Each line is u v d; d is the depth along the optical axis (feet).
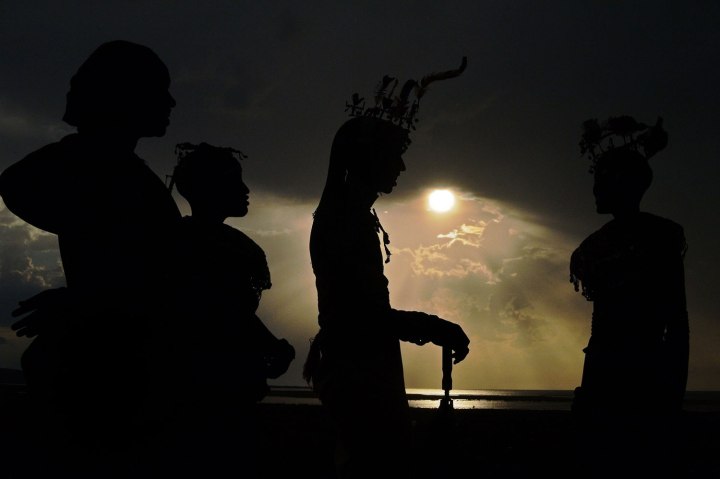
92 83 8.51
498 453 36.11
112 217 8.07
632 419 11.92
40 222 8.04
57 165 8.11
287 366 11.30
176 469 7.97
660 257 12.31
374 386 10.80
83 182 8.07
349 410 10.82
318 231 11.72
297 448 37.09
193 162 12.09
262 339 11.04
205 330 9.86
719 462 32.91
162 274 8.30
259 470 9.53
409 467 10.78
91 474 7.44
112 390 7.49
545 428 55.16
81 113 8.52
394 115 11.94
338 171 12.00
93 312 7.67
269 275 11.47
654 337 12.16
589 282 12.80
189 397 8.94
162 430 7.89
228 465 8.86
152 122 8.82
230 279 10.53
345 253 11.28
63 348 7.54
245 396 9.80
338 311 11.18
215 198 12.04
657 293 12.24
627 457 11.83
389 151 11.72
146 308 7.94
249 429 9.53
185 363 9.07
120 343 7.61
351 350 10.98
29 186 7.95
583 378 12.68
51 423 7.50
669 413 11.90
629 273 12.31
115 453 7.52
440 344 10.91
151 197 8.52
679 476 11.84
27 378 7.66
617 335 12.30
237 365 9.91
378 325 10.91
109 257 7.96
